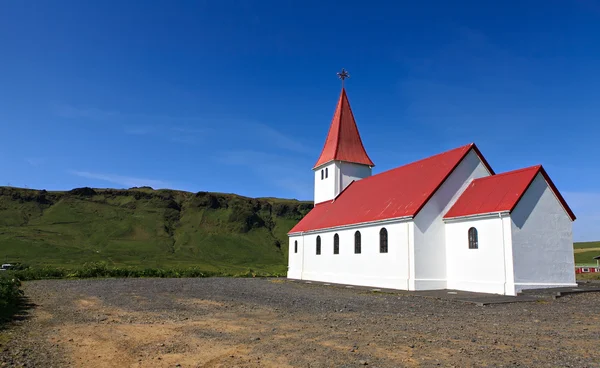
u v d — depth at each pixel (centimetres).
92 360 904
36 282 3466
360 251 3119
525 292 2236
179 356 929
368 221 2984
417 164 3241
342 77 4506
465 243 2544
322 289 2772
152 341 1088
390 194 3144
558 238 2434
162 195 17075
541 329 1217
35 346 1027
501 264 2312
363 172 4225
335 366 835
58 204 15850
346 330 1213
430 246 2634
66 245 11981
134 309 1744
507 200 2364
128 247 12469
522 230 2325
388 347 987
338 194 4056
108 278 4097
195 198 16725
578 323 1329
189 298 2177
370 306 1820
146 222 14938
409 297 2205
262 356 920
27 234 12556
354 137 4281
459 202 2723
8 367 829
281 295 2336
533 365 831
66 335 1175
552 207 2448
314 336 1128
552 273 2381
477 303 1862
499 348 972
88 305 1892
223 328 1269
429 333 1159
